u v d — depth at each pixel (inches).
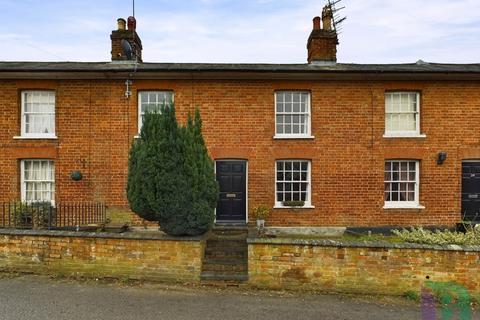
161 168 302.2
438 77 477.1
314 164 485.1
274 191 485.4
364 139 485.7
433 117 486.9
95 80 482.3
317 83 486.9
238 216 489.7
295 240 292.2
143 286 288.5
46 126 490.3
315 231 481.4
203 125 481.7
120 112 481.7
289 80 485.1
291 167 494.3
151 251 301.0
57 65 510.0
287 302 265.3
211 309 248.7
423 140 485.7
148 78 478.3
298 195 493.0
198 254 299.0
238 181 491.5
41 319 223.6
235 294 278.1
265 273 291.1
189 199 303.0
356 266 285.6
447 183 485.4
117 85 482.9
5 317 225.5
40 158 481.7
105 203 478.9
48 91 488.7
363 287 284.8
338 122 486.6
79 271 303.4
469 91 488.7
